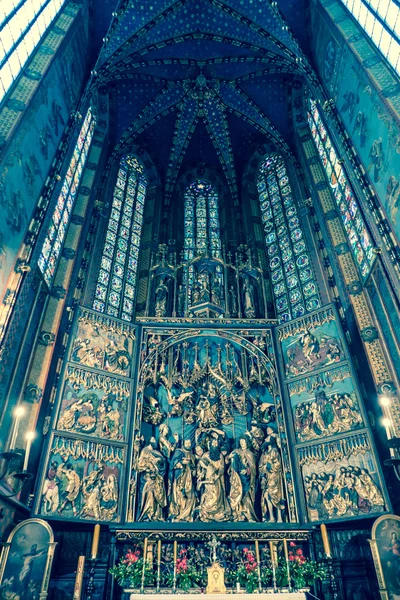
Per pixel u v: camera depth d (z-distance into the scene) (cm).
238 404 1502
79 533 1272
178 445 1424
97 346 1473
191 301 1889
